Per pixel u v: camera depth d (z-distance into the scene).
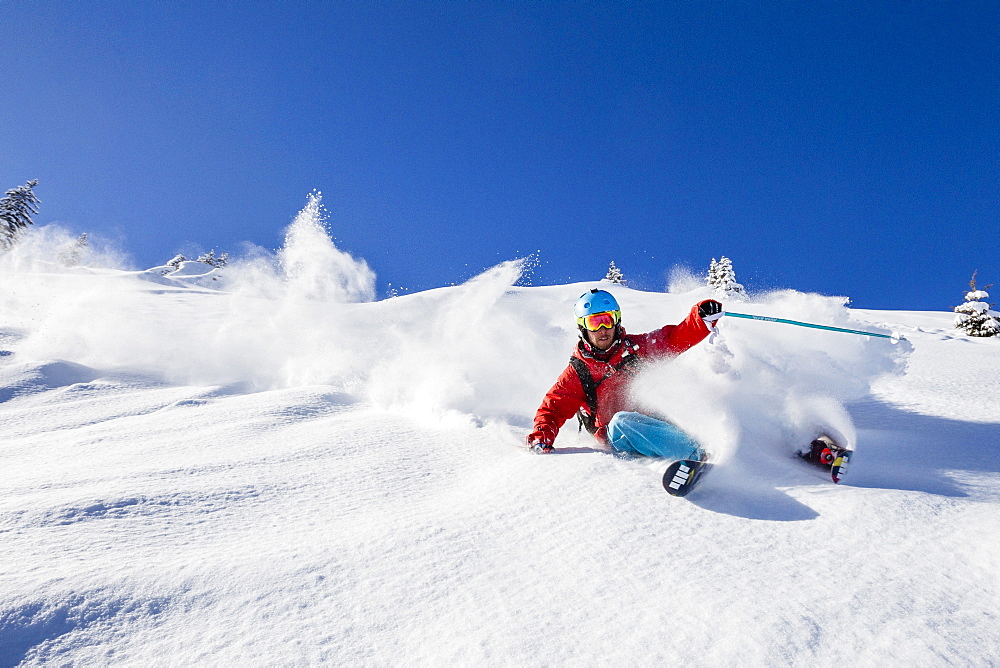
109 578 1.39
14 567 1.46
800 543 1.56
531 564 1.53
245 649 1.19
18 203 30.28
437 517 1.86
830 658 1.08
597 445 2.79
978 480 1.98
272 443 2.79
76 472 2.32
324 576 1.47
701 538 1.62
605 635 1.20
